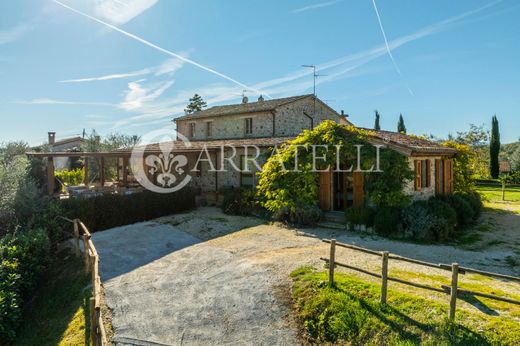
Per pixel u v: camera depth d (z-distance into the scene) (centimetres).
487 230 1327
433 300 629
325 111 2452
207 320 652
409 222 1147
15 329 780
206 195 1952
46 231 1117
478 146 4053
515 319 551
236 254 984
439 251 998
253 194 1585
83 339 640
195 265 914
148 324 643
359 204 1298
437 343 519
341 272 791
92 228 1331
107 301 730
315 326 617
